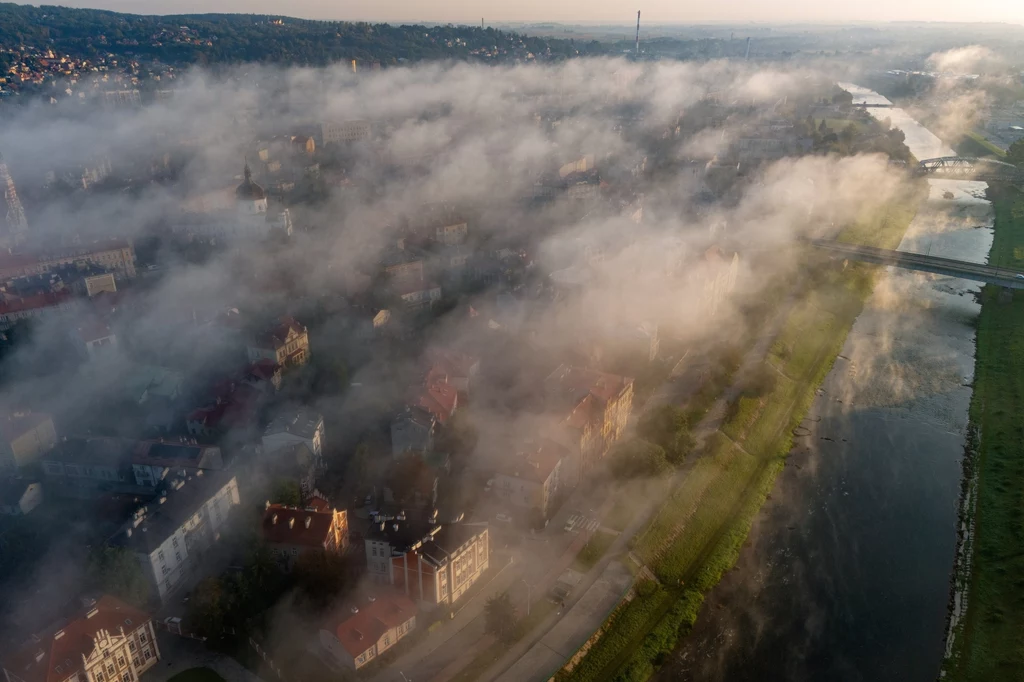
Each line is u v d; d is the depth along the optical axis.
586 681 174.38
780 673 183.62
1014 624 189.38
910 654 188.88
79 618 162.62
